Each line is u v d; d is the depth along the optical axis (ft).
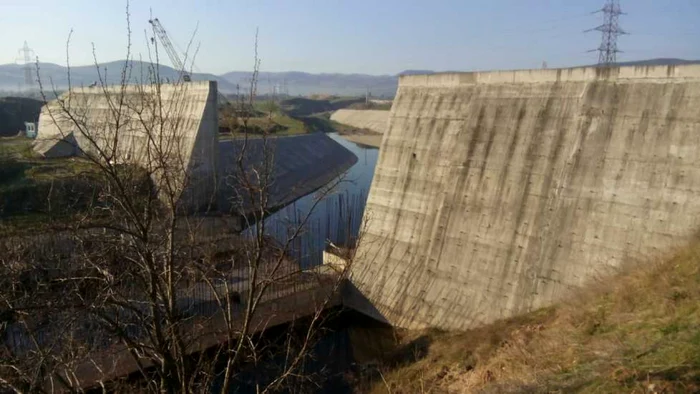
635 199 77.36
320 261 123.24
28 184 137.28
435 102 109.29
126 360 68.80
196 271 47.96
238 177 47.26
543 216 86.38
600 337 52.95
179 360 36.70
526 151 91.50
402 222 107.65
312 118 561.84
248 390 60.59
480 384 63.57
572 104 88.17
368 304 107.86
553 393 40.81
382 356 93.25
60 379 36.04
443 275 97.60
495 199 93.35
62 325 41.75
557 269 82.84
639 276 64.28
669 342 40.81
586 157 83.97
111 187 35.01
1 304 33.06
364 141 453.17
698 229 68.90
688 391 32.58
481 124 99.71
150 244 36.27
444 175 102.83
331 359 94.89
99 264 37.09
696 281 53.78
